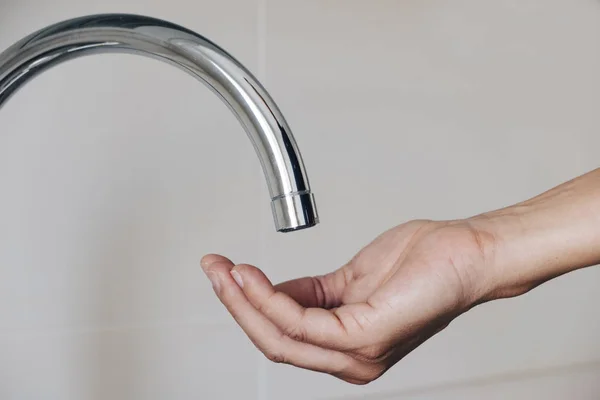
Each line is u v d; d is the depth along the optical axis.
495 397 0.78
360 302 0.43
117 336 0.59
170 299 0.61
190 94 0.61
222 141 0.62
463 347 0.76
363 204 0.69
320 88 0.66
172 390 0.61
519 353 0.79
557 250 0.41
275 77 0.64
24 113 0.55
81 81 0.57
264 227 0.64
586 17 0.81
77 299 0.57
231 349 0.64
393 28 0.69
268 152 0.32
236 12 0.62
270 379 0.65
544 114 0.79
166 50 0.32
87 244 0.57
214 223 0.62
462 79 0.74
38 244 0.56
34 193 0.55
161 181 0.60
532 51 0.78
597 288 0.83
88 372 0.58
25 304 0.55
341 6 0.67
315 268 0.66
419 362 0.73
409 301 0.39
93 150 0.57
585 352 0.83
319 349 0.40
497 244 0.41
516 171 0.77
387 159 0.70
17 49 0.32
